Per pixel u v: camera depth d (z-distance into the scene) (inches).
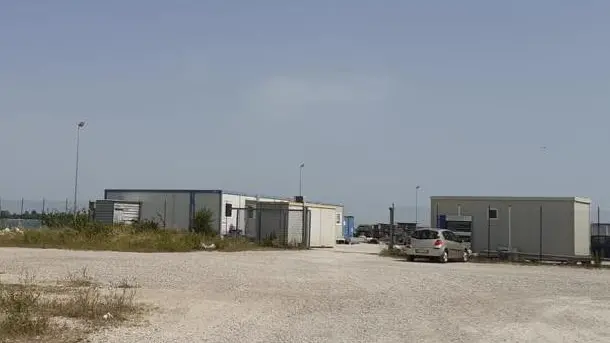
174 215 1907.0
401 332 459.8
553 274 1066.7
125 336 417.4
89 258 1077.1
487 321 519.8
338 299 646.5
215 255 1277.1
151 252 1327.5
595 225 1696.6
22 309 462.9
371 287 769.6
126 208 1884.8
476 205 1594.5
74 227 1491.1
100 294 601.9
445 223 1616.6
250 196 2021.4
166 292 648.4
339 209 2546.8
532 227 1535.4
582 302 663.1
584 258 1397.6
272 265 1055.0
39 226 1689.2
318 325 482.9
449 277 938.1
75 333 417.1
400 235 2124.8
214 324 475.8
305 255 1393.9
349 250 1787.6
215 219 1876.2
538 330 479.5
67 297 565.3
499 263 1387.8
